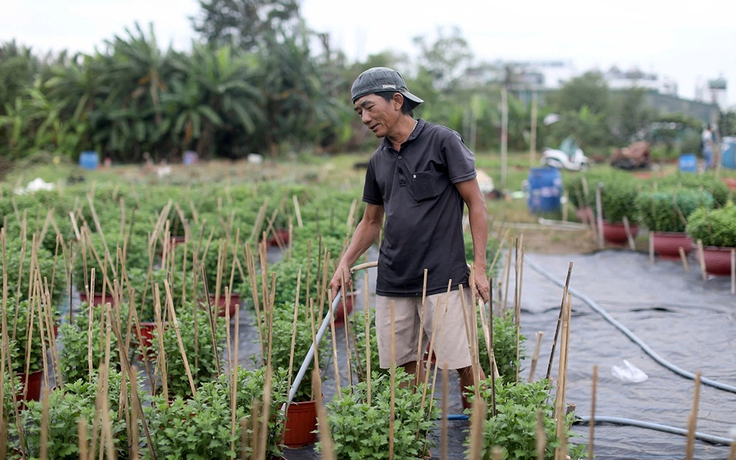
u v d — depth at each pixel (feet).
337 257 22.90
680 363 19.44
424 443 11.76
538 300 26.96
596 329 22.94
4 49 108.17
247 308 20.99
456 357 13.08
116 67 96.22
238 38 141.90
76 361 15.15
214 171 72.33
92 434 10.44
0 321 15.31
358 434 11.02
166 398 12.51
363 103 12.62
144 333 18.15
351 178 74.74
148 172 72.33
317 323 15.35
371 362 15.12
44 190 35.83
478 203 12.87
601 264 34.27
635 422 15.12
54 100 96.58
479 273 12.73
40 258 20.90
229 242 23.36
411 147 12.88
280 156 107.14
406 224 12.89
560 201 50.78
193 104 98.17
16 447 11.76
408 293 13.16
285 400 12.35
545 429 10.63
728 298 26.21
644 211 34.19
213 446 10.73
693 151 122.93
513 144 130.52
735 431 14.78
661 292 27.96
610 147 130.72
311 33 114.21
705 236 28.86
